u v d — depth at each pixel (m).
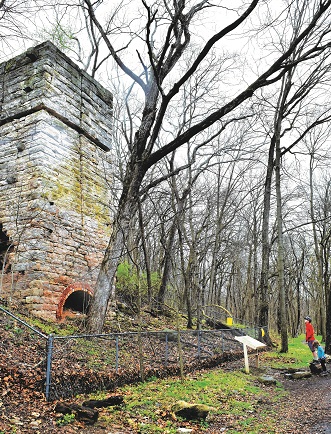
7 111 11.15
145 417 5.93
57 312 9.80
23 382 5.96
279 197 16.62
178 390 7.70
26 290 9.41
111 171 13.45
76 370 6.89
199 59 9.24
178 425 5.80
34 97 10.73
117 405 6.23
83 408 5.49
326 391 8.86
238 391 8.52
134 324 12.77
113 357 8.55
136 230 21.45
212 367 11.09
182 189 22.70
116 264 10.28
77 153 11.75
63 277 10.23
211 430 5.81
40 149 10.26
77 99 12.03
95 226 11.98
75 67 12.16
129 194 10.59
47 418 5.22
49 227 10.05
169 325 14.88
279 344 19.67
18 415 5.11
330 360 13.09
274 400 8.16
